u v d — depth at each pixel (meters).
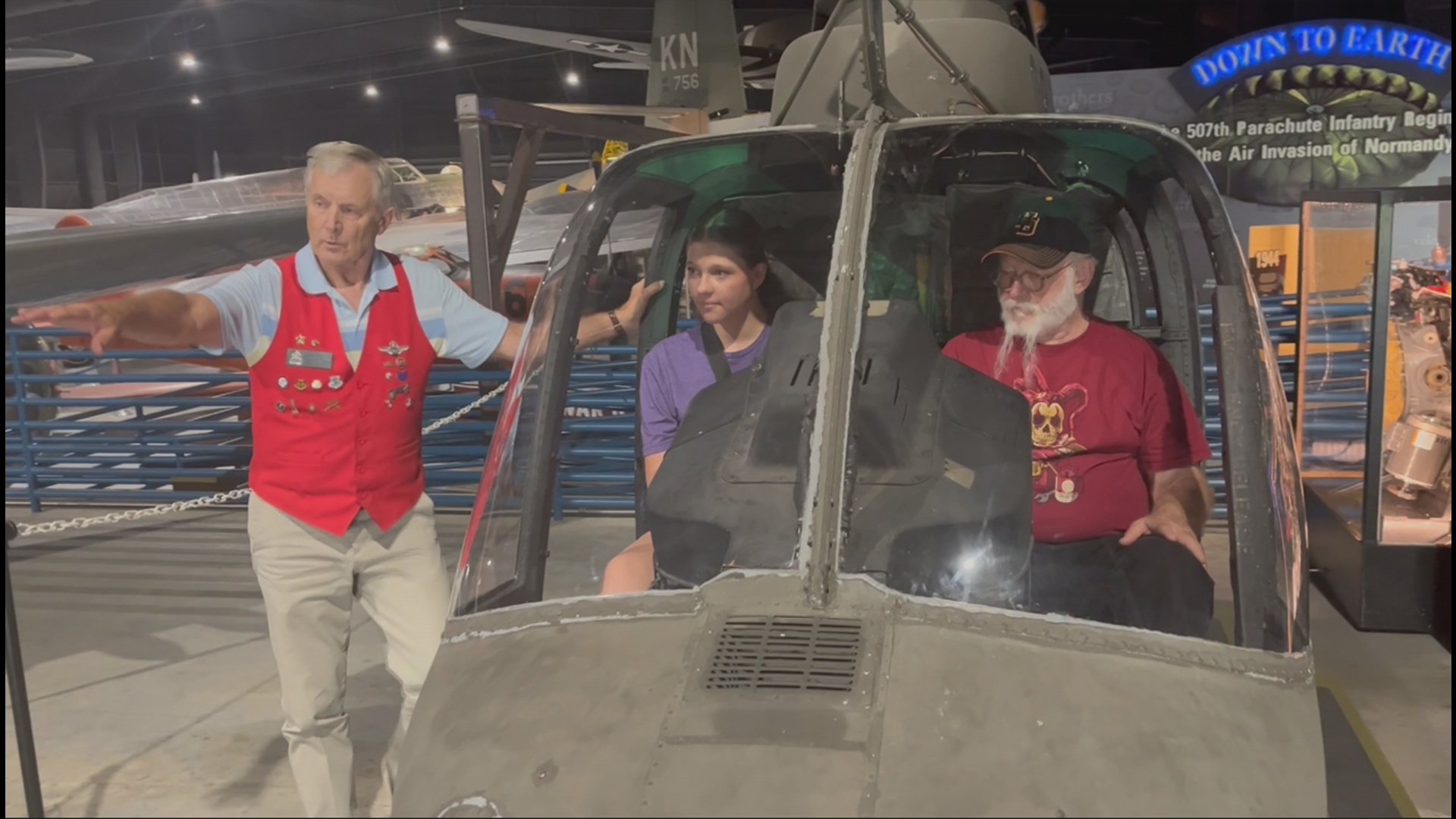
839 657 1.44
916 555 1.64
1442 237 3.61
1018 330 2.31
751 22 11.95
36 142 16.72
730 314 2.37
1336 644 3.77
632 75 16.03
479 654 1.62
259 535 2.31
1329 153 6.65
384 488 2.35
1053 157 2.48
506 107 4.65
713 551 1.73
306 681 2.35
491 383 5.93
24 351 6.79
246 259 6.30
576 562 2.11
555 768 1.35
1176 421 2.30
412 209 10.41
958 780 1.27
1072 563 2.19
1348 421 4.26
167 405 6.45
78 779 2.93
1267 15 9.45
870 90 2.20
